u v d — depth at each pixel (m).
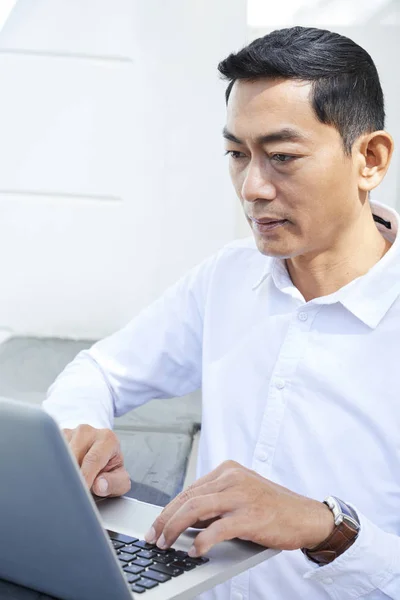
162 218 3.33
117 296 3.39
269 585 1.36
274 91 1.21
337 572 1.21
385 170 1.30
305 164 1.22
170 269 3.36
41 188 3.33
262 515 1.10
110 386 1.68
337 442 1.34
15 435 0.89
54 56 3.25
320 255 1.35
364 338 1.34
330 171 1.24
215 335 1.51
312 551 1.20
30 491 0.91
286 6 3.19
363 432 1.33
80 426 1.41
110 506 1.27
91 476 1.31
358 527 1.19
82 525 0.90
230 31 3.19
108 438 1.39
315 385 1.35
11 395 2.51
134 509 1.26
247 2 3.18
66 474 0.88
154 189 3.31
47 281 3.39
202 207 3.30
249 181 1.24
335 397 1.34
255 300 1.47
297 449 1.36
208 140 3.26
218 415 1.46
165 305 1.67
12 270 3.39
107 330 3.41
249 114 1.22
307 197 1.24
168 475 1.79
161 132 3.27
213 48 3.21
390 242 1.43
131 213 3.33
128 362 1.68
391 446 1.31
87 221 3.35
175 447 2.03
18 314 3.41
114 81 3.26
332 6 3.17
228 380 1.46
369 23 3.17
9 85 3.27
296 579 1.34
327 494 1.34
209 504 1.09
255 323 1.46
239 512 1.09
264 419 1.38
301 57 1.21
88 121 3.28
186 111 3.25
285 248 1.27
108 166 3.31
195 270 1.64
